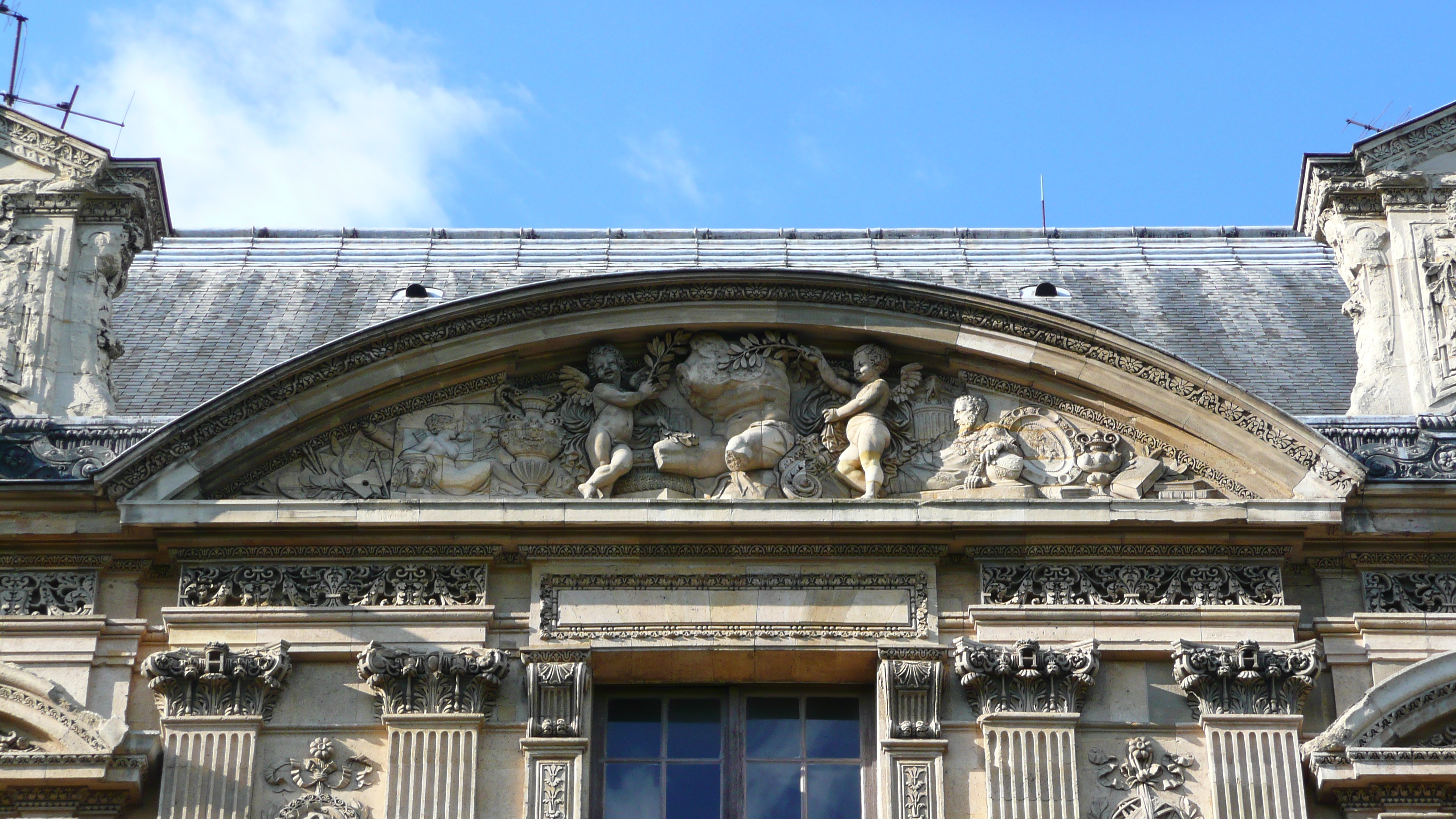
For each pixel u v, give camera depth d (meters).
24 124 27.92
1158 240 34.47
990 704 23.77
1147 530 24.58
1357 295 27.42
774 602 24.41
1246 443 24.94
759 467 25.27
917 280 27.84
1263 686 23.83
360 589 24.50
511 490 25.16
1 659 24.02
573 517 24.36
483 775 23.53
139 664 24.20
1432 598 24.58
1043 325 25.50
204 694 23.77
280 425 24.91
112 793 23.28
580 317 25.61
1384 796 23.33
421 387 25.52
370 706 23.94
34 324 26.55
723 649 24.08
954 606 24.52
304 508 24.39
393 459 25.25
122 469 24.39
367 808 23.39
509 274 33.44
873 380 25.59
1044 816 23.20
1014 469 25.12
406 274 33.28
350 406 25.28
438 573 24.61
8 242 27.16
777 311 25.73
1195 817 23.33
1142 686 24.05
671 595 24.45
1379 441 25.38
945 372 25.92
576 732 23.62
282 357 30.27
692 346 25.89
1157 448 25.44
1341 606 24.61
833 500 24.44
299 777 23.53
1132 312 32.00
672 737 24.31
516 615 24.34
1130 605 24.34
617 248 34.44
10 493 24.44
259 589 24.50
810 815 23.94
